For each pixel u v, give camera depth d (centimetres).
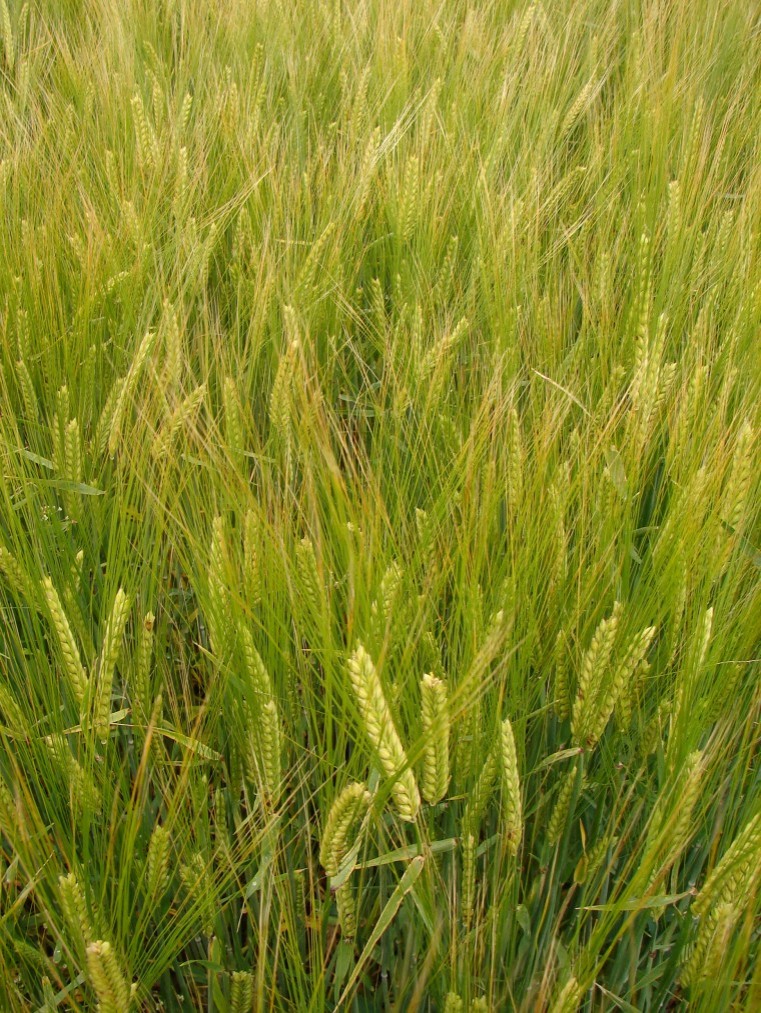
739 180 128
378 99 120
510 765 49
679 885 59
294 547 56
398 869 59
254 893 56
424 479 71
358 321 89
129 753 61
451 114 112
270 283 78
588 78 134
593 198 107
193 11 144
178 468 68
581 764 57
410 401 74
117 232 92
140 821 55
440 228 98
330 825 47
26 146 107
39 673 59
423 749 47
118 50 130
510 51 135
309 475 56
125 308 84
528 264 90
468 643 54
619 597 63
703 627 53
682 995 56
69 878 45
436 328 82
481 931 52
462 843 53
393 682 54
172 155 101
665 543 61
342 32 142
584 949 50
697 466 67
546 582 62
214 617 56
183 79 128
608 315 85
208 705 59
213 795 60
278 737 51
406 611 55
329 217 94
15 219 92
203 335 79
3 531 65
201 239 93
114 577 61
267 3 141
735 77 148
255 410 81
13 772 57
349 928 52
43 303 84
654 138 115
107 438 72
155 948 55
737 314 81
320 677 58
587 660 54
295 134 112
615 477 63
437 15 138
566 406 69
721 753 58
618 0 154
